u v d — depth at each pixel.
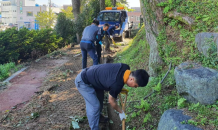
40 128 3.82
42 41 13.09
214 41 3.74
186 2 4.80
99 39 6.36
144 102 3.90
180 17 4.68
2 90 6.19
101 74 2.97
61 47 14.95
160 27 5.02
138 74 2.72
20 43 11.67
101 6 14.15
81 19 14.80
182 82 3.42
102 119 3.99
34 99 5.30
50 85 6.38
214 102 3.10
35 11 72.19
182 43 4.61
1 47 11.02
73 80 6.78
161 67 4.80
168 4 4.87
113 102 2.92
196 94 3.20
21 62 11.80
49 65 9.31
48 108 4.67
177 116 2.93
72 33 15.83
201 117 2.82
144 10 5.30
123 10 14.23
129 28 15.11
